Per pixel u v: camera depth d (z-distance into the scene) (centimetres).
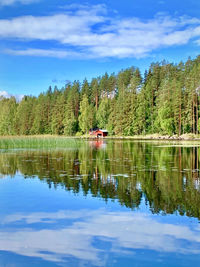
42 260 561
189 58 9981
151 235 674
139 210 864
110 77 11831
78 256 576
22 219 788
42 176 1441
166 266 536
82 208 887
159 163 1966
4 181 1312
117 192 1088
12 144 3925
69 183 1263
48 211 858
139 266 537
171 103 7406
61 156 2520
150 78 10031
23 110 11875
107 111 10256
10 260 562
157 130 8125
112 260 560
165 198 997
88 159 2242
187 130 7238
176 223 752
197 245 620
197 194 1050
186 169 1672
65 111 10638
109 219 786
